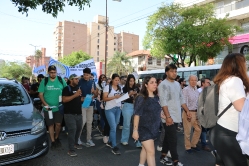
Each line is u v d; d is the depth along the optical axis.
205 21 19.64
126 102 5.87
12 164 3.67
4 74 62.59
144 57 43.84
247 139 2.06
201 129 5.44
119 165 4.41
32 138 3.89
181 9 20.36
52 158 4.74
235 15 24.30
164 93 4.20
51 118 5.12
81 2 7.27
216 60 25.41
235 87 2.25
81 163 4.49
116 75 5.36
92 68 11.54
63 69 11.15
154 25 20.48
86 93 5.71
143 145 3.36
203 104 2.74
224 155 2.35
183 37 18.58
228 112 2.34
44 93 5.24
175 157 4.12
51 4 7.14
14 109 4.43
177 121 4.37
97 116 7.80
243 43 23.11
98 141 6.21
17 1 6.94
